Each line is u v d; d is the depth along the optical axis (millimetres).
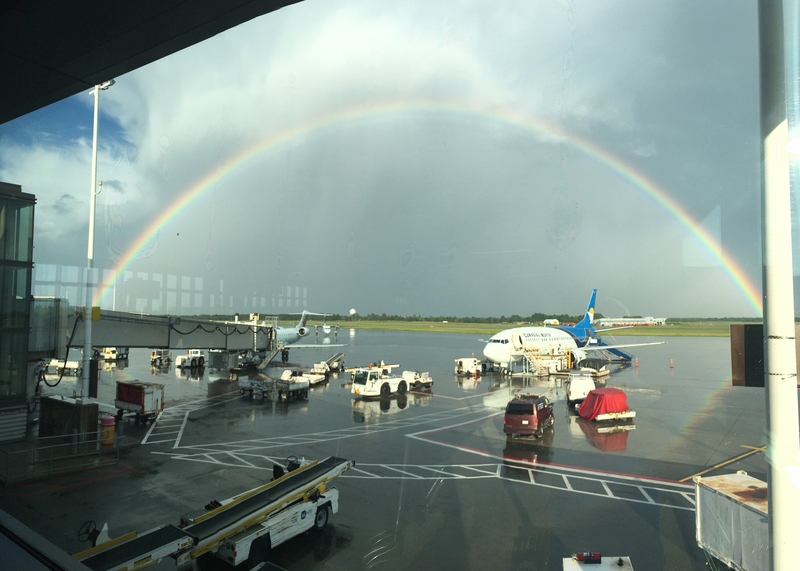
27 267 15320
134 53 6145
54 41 5809
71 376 29266
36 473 13648
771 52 2873
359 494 12773
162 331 27891
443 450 17781
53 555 4668
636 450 11328
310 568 8531
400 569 8117
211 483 13969
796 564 2652
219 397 31719
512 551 8344
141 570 7664
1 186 13805
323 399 31531
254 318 36438
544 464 14094
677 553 7004
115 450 17922
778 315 2770
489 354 35219
